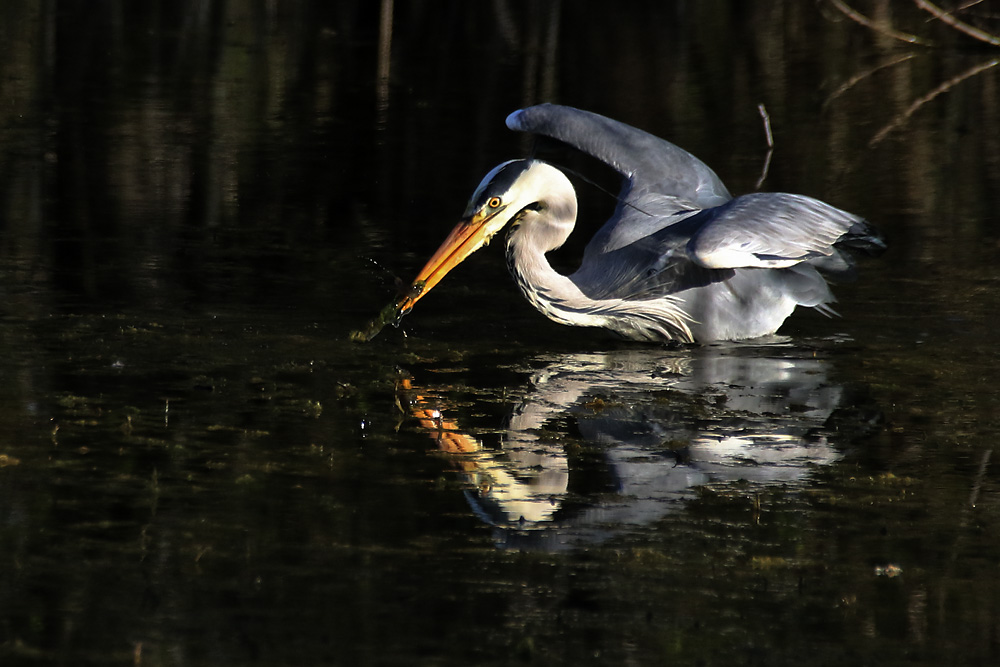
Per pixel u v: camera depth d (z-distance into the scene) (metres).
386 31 29.95
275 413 10.37
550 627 7.09
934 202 17.66
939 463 9.65
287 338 12.34
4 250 14.90
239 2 34.22
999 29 30.31
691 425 10.38
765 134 21.75
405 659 6.73
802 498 8.98
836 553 8.13
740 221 11.97
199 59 27.52
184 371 11.30
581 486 9.13
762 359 12.24
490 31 31.02
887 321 13.27
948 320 13.23
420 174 19.05
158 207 17.05
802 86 25.64
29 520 8.27
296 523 8.36
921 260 15.19
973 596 7.57
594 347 12.62
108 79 25.42
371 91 24.94
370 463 9.41
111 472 9.08
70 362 11.41
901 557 8.09
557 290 12.62
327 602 7.33
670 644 6.96
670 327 12.79
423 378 11.41
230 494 8.78
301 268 14.61
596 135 14.36
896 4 33.28
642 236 13.25
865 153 20.52
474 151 20.44
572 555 8.02
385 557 7.92
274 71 26.53
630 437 10.11
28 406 10.32
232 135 21.34
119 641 6.84
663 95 24.61
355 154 20.22
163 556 7.85
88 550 7.89
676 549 8.14
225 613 7.18
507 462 9.52
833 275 13.57
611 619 7.22
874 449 9.91
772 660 6.80
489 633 7.02
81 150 20.02
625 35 30.56
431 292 14.23
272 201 17.50
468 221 12.67
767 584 7.70
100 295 13.41
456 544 8.13
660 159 14.12
